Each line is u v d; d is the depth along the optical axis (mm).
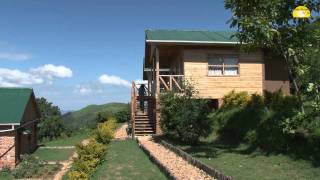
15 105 21484
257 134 17094
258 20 11523
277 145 15297
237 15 12352
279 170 13102
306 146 14078
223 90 27484
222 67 27688
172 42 26125
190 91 21188
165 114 22109
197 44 26781
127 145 24156
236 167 14117
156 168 16562
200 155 17188
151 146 21875
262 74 27922
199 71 27297
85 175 14094
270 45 12461
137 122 28594
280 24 12070
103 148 18719
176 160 16906
